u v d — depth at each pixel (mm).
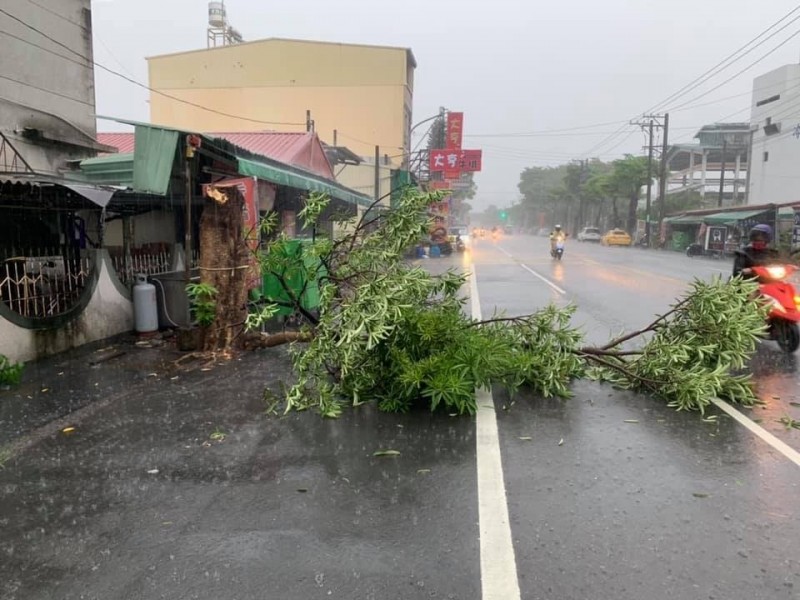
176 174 11188
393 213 7113
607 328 10375
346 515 3766
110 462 4648
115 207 11203
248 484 4223
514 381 6375
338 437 5152
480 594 2961
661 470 4418
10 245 9031
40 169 11758
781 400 6199
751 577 3090
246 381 6996
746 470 4410
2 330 7348
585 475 4340
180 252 11617
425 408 5930
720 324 6379
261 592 3000
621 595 2951
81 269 8945
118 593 3008
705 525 3607
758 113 46625
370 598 2941
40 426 5500
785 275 8469
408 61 42594
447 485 4188
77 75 12742
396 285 6035
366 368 6121
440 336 5992
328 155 28422
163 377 7195
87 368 7602
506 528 3588
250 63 40625
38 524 3705
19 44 11258
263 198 12250
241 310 8617
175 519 3736
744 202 48406
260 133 22500
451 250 37125
